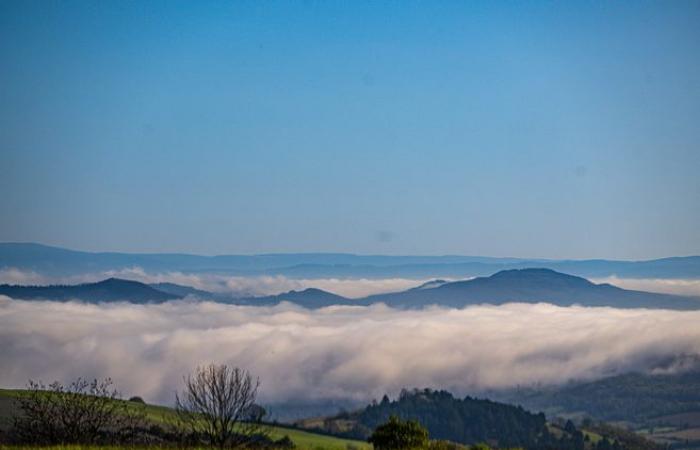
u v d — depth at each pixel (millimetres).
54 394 35469
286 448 35688
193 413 34781
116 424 35000
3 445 31719
